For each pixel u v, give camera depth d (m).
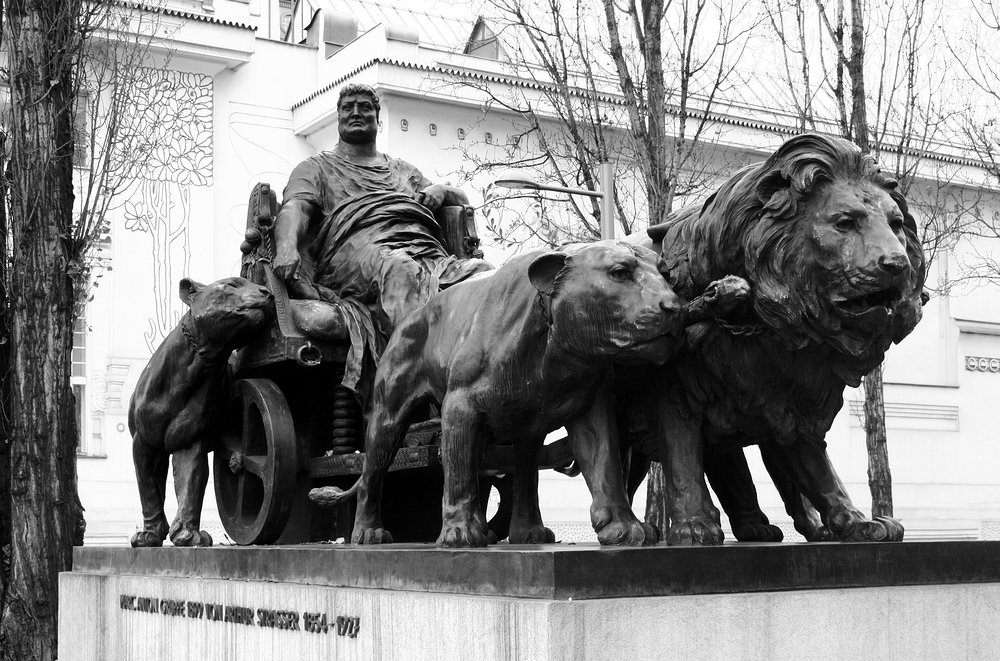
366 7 21.64
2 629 8.14
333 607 3.82
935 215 14.95
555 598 3.00
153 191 17.50
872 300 3.30
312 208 5.86
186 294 5.44
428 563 3.49
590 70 12.20
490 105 15.34
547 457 4.73
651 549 3.16
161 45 17.08
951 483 21.19
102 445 16.80
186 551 4.92
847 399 20.23
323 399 5.75
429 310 4.26
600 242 3.50
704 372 3.69
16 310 8.41
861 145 11.45
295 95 19.17
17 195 8.50
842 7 11.88
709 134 16.02
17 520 8.22
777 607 3.25
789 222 3.38
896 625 3.44
